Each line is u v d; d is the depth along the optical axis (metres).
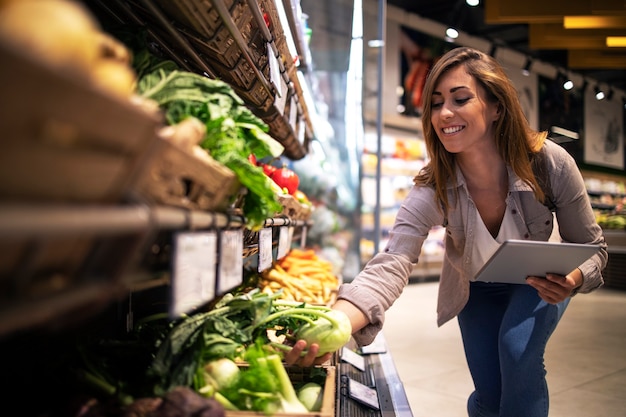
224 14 1.38
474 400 2.20
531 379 1.81
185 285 0.87
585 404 3.16
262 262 1.73
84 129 0.56
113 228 0.61
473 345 2.17
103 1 1.47
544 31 9.13
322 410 1.20
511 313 1.92
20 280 0.55
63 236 0.55
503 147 1.94
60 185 0.57
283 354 1.50
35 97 0.48
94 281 0.68
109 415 0.97
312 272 3.41
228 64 1.83
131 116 0.62
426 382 3.63
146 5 1.34
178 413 0.94
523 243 1.49
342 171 7.91
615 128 15.96
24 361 1.12
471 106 1.85
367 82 7.50
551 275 1.70
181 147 0.81
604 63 10.27
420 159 10.16
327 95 7.36
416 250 2.03
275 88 2.04
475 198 2.08
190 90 1.10
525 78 12.77
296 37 3.14
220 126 1.09
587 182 14.44
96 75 0.72
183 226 0.84
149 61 1.15
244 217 1.27
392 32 10.23
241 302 1.47
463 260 2.11
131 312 1.65
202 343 1.22
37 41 0.55
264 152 1.24
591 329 5.45
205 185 0.97
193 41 1.68
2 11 0.55
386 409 1.99
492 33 11.86
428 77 1.98
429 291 8.42
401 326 5.52
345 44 6.37
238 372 1.25
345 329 1.51
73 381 1.10
